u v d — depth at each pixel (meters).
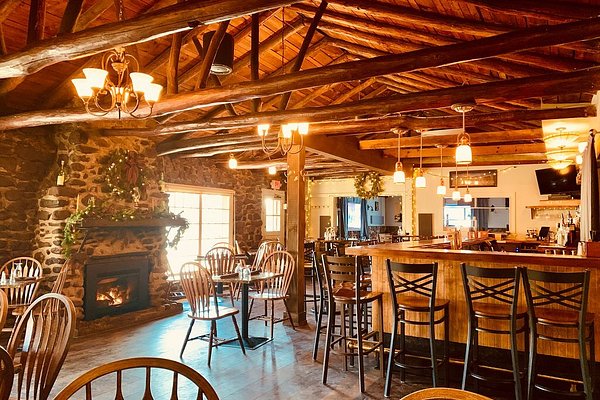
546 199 10.27
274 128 6.53
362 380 3.76
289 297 6.18
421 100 4.42
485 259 3.80
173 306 7.01
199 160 9.39
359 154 8.44
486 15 3.79
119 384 1.70
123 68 3.63
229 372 4.21
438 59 3.45
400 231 11.90
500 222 11.80
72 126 6.07
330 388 3.82
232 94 4.21
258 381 3.97
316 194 13.36
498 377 3.87
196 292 4.63
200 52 5.53
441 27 4.10
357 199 15.38
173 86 4.52
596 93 4.76
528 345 3.63
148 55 5.81
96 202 6.23
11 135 5.94
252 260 9.12
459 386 3.96
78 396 3.62
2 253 5.84
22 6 4.57
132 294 6.61
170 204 8.75
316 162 10.05
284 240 12.36
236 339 4.84
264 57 6.73
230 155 9.30
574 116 4.99
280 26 6.12
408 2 4.01
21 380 2.38
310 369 4.30
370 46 6.02
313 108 5.04
